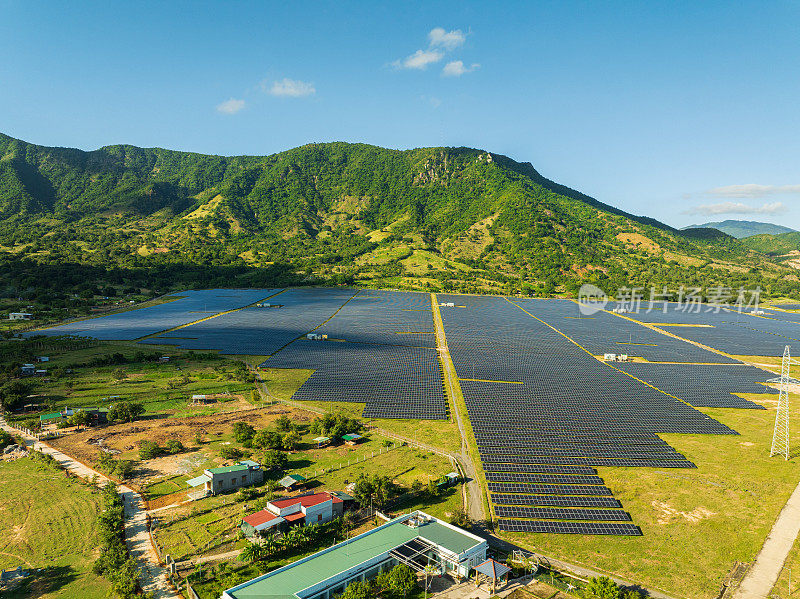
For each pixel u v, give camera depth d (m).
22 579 57.66
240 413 117.44
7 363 148.38
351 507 76.38
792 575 61.97
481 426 107.88
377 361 165.50
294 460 93.06
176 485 81.69
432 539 64.88
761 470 91.31
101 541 65.25
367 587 54.75
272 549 62.44
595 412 118.25
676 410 121.56
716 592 58.69
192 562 61.56
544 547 67.25
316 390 132.75
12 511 72.69
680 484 85.56
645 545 68.06
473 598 57.28
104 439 100.44
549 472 88.25
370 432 107.69
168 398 126.62
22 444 96.81
